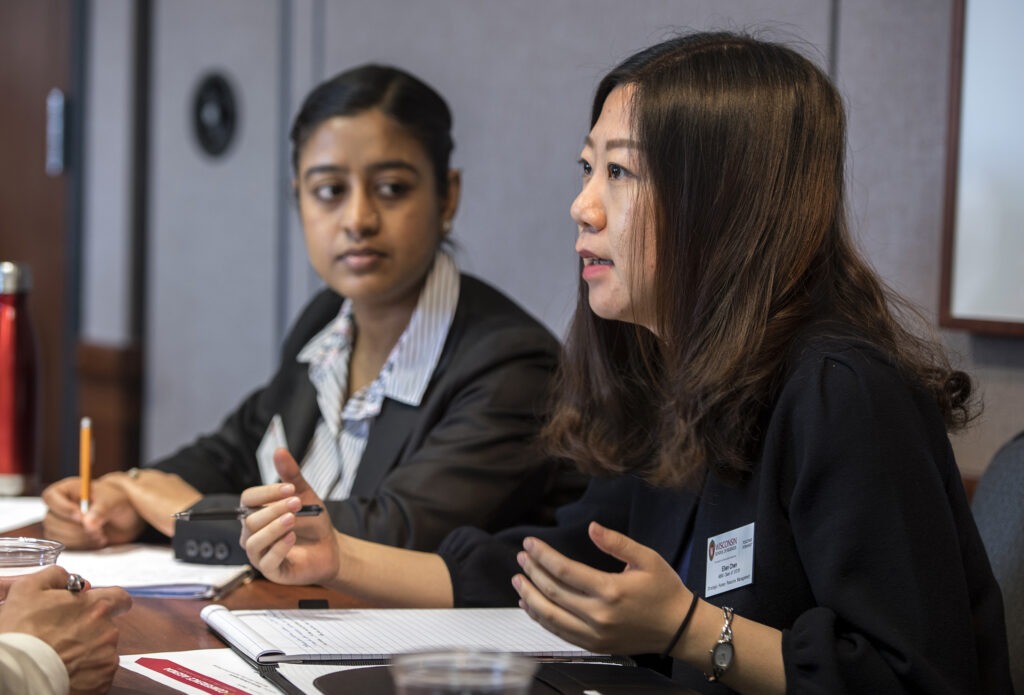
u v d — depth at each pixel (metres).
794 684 1.65
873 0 3.36
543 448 2.45
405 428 2.89
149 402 5.83
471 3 4.45
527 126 4.29
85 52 5.97
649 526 2.17
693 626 1.70
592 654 1.91
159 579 2.37
